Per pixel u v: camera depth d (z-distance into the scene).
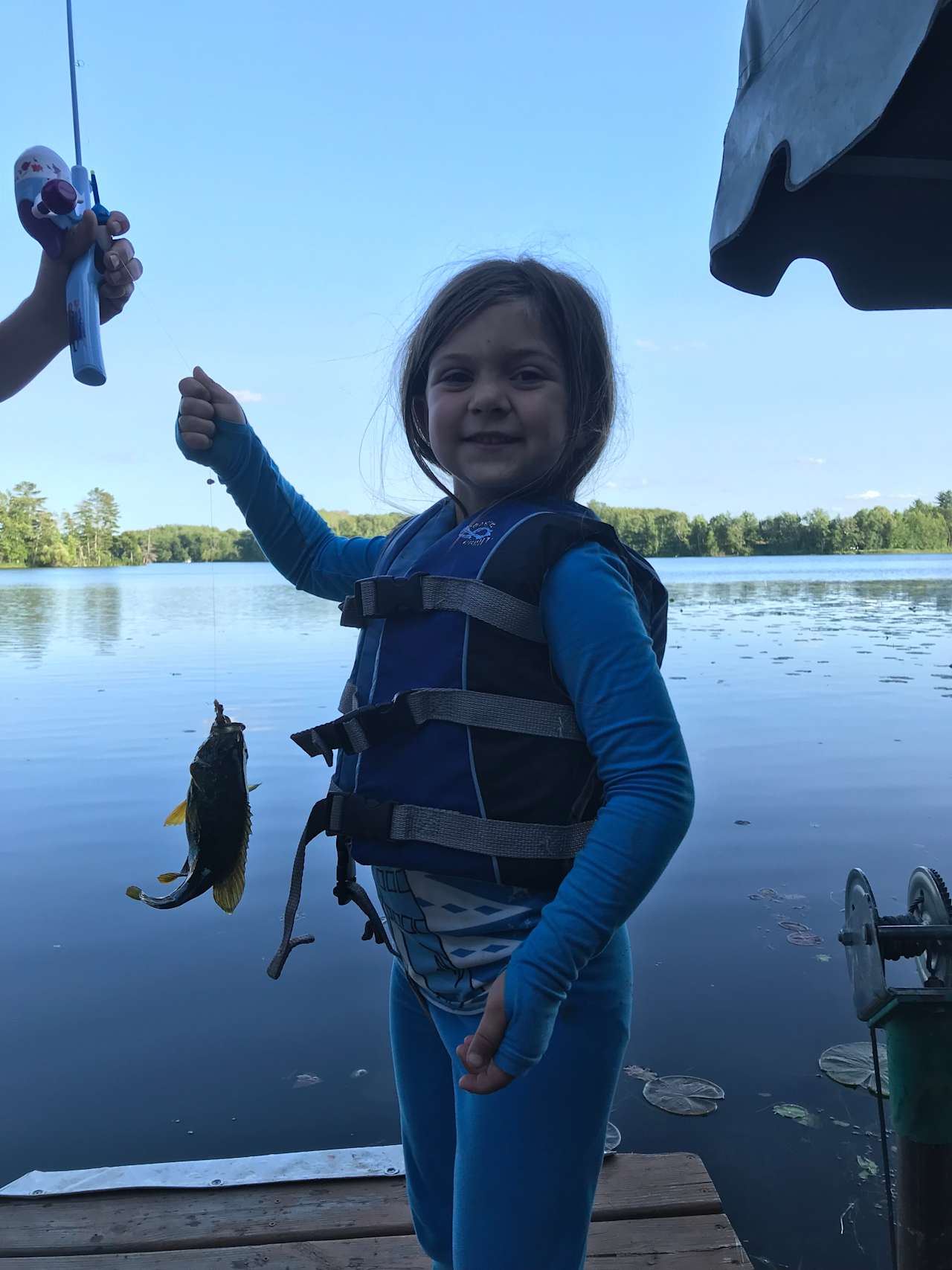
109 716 9.20
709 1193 2.16
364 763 1.34
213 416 1.71
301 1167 2.29
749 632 16.98
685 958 3.77
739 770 6.79
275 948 4.02
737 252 2.20
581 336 1.40
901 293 2.33
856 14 1.46
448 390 1.39
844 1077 2.91
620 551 1.35
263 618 23.02
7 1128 2.71
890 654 13.52
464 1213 1.24
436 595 1.31
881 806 5.86
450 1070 1.47
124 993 3.59
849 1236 2.26
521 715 1.26
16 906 4.49
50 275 1.81
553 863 1.26
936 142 2.02
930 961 1.56
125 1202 2.17
